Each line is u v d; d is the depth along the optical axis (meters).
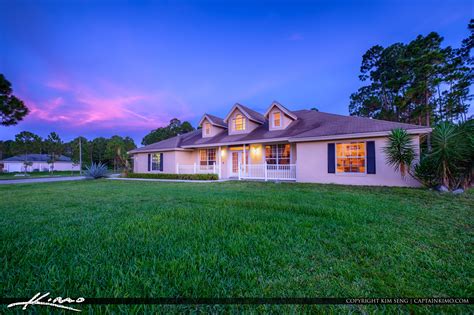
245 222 3.67
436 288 1.78
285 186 9.09
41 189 9.34
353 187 8.34
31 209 5.01
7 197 6.92
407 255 2.38
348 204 5.10
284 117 12.77
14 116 13.35
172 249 2.55
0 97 12.62
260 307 1.55
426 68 18.20
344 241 2.80
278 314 1.48
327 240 2.83
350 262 2.23
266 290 1.75
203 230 3.29
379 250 2.51
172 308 1.55
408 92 19.05
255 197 6.24
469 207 4.77
